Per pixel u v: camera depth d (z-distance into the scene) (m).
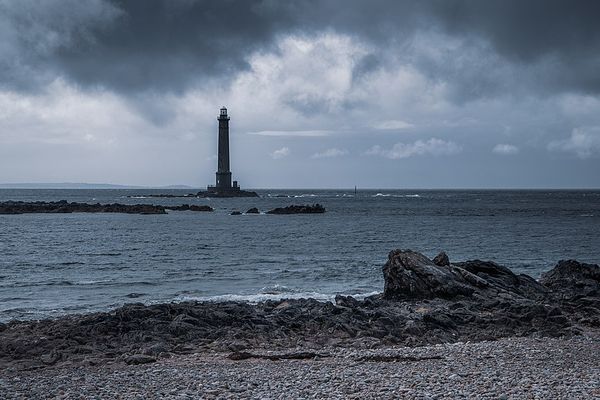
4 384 17.22
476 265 35.16
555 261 55.38
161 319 25.17
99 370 19.11
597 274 36.34
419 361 19.92
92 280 42.91
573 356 20.56
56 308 32.47
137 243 71.38
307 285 40.75
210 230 93.38
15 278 43.72
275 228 98.19
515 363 19.33
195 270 48.09
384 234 85.88
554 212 156.62
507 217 132.62
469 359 20.02
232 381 17.06
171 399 15.18
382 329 24.75
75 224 105.81
